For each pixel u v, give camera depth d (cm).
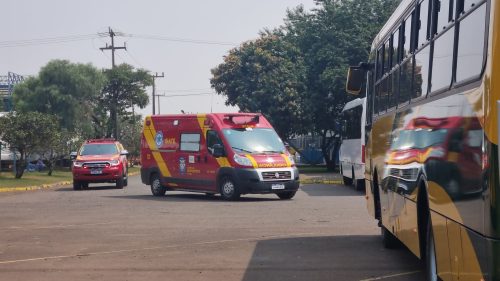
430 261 675
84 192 2736
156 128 2403
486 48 461
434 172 618
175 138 2327
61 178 3997
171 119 2350
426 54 691
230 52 5181
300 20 5209
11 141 3622
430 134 645
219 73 5231
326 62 4612
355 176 2644
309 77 4706
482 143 456
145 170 2428
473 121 484
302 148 5884
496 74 444
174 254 1070
